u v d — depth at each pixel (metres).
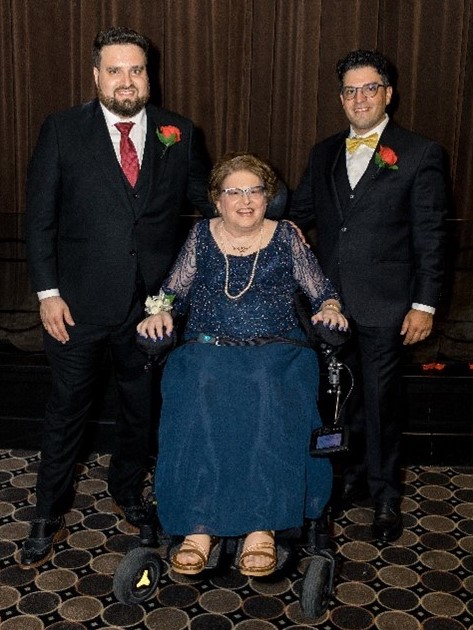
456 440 3.56
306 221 3.14
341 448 2.29
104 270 2.69
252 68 3.88
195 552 2.21
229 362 2.38
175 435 2.34
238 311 2.46
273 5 3.79
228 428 2.30
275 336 2.46
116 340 2.79
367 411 2.96
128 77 2.59
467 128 3.88
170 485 2.31
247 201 2.43
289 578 2.77
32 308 3.85
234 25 3.82
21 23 3.83
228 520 2.23
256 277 2.50
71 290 2.71
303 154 3.96
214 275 2.51
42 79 3.88
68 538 2.98
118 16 3.82
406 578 2.79
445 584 2.76
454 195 3.93
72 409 2.77
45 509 2.82
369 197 2.85
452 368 3.67
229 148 3.97
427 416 3.60
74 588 2.71
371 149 2.88
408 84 3.84
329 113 3.90
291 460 2.31
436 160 2.83
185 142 2.79
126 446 2.95
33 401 3.62
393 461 3.00
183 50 3.86
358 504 3.23
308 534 2.49
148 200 2.70
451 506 3.25
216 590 2.71
